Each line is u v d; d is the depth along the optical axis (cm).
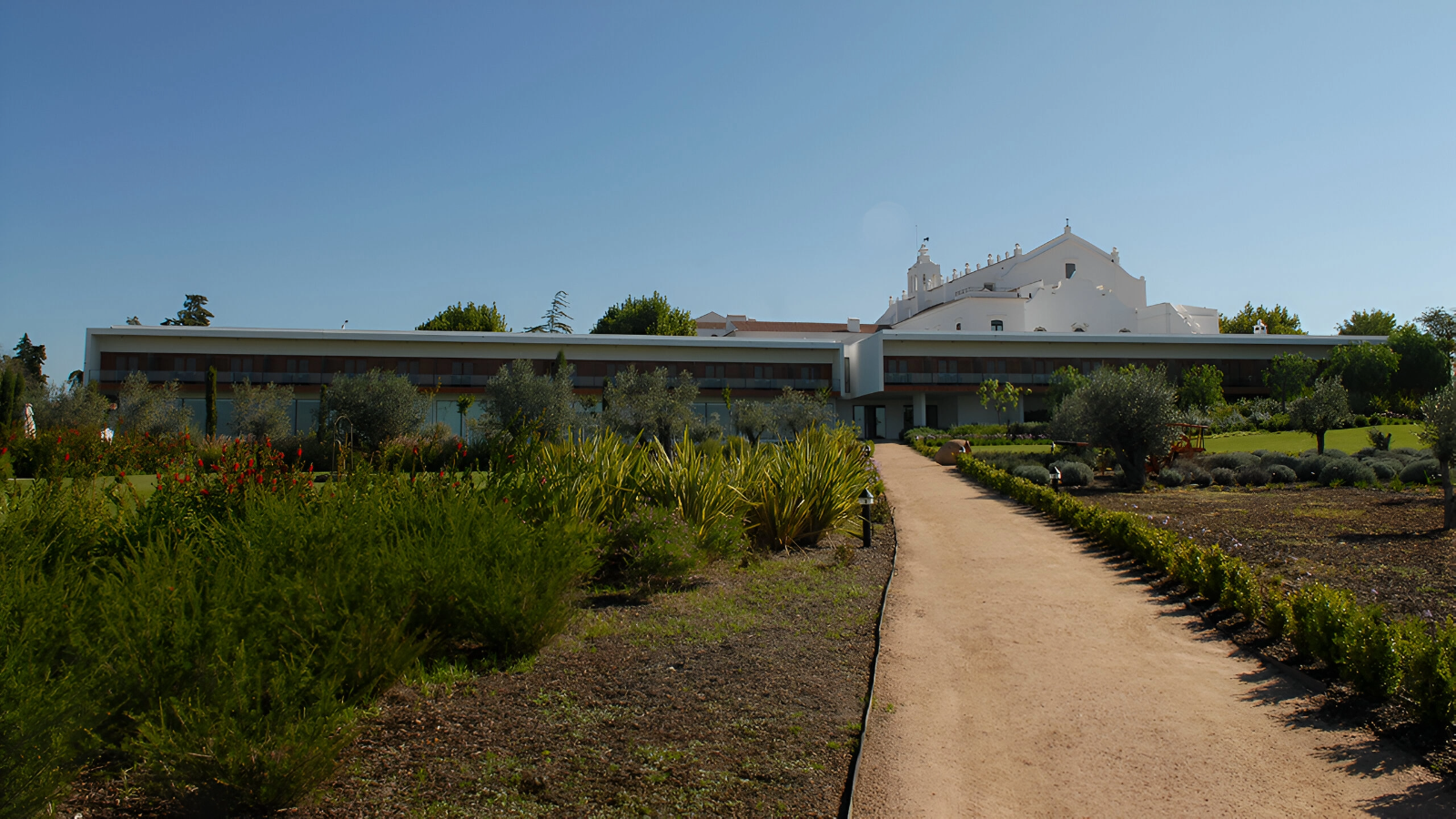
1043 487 1694
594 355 4647
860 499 1254
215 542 582
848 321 7056
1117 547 1134
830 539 1277
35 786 309
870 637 701
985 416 4984
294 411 4259
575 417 3145
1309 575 884
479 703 493
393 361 4406
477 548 626
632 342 4669
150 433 3022
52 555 573
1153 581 942
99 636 384
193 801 352
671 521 885
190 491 741
